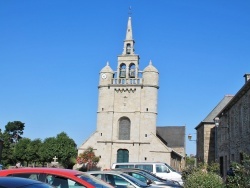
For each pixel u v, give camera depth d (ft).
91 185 25.98
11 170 27.32
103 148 175.42
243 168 29.66
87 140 177.78
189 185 47.32
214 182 45.62
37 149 227.40
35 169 27.17
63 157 202.80
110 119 178.40
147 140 174.09
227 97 153.48
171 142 266.98
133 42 191.83
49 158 203.82
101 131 177.68
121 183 38.55
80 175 27.43
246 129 82.58
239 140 90.74
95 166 172.96
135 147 173.68
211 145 144.05
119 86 181.27
